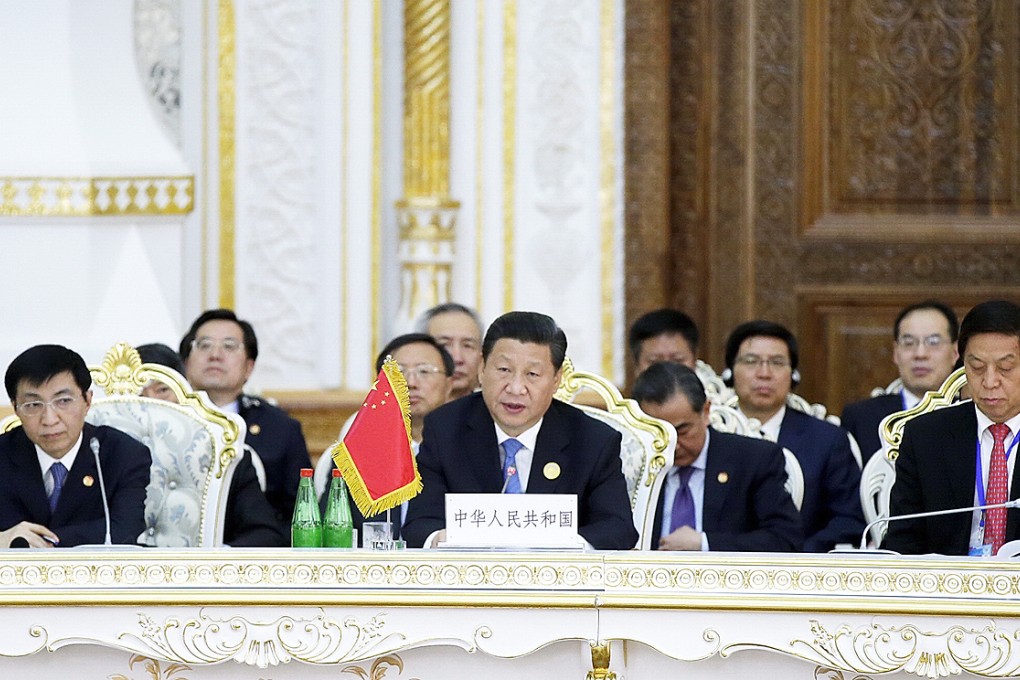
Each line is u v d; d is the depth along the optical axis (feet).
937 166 62.13
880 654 25.50
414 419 38.81
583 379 36.88
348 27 57.72
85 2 54.95
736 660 26.11
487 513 27.40
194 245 57.62
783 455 39.27
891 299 62.44
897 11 61.87
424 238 58.34
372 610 25.89
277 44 58.03
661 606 25.59
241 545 37.27
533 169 59.47
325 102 57.98
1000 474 31.86
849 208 62.49
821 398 62.80
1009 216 62.13
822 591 25.62
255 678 26.40
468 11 58.95
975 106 61.93
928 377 45.01
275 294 58.44
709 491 38.01
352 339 58.29
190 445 37.01
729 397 45.80
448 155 58.95
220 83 57.98
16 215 53.01
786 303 62.54
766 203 62.49
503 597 25.72
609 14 59.41
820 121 62.13
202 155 57.82
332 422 57.77
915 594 25.49
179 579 25.94
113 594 25.72
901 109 62.13
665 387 36.83
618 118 59.52
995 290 62.18
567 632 25.81
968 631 25.41
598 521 31.48
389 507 29.76
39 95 54.03
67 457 33.86
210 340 43.86
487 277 59.36
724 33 62.13
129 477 34.47
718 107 62.23
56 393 32.76
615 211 59.57
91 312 53.93
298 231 58.39
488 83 59.06
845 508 42.16
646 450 35.27
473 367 44.93
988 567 25.44
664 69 61.05
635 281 61.31
